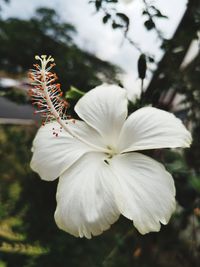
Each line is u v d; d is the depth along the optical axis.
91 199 0.15
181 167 0.20
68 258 0.40
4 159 0.49
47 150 0.17
